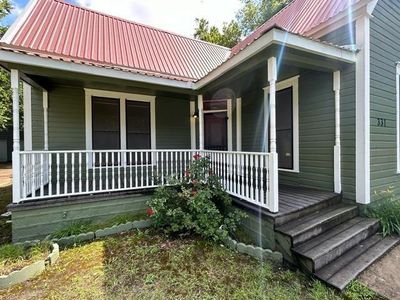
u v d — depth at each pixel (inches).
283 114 226.8
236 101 291.6
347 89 173.3
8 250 136.6
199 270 121.2
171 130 288.5
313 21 211.3
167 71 269.4
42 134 230.4
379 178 181.0
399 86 205.5
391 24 195.0
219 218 161.5
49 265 126.7
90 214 175.9
